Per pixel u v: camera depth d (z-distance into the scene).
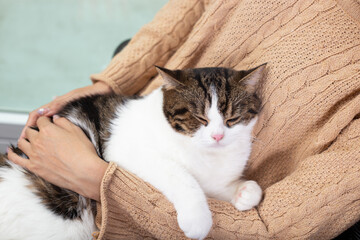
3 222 1.03
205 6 1.37
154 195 0.94
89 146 1.03
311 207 0.91
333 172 0.92
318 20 1.01
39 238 1.06
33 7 2.13
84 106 1.23
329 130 0.99
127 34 2.23
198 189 0.98
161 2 2.25
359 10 0.96
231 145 1.10
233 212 0.97
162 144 1.07
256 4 1.10
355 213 0.93
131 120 1.13
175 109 1.06
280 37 1.07
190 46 1.24
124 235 1.06
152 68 1.38
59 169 0.99
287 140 1.10
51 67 2.18
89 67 2.21
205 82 1.06
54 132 1.03
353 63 0.98
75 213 1.07
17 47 2.14
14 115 1.96
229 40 1.16
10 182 1.05
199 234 0.88
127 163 1.04
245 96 1.07
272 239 0.94
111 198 0.97
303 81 1.02
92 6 2.18
